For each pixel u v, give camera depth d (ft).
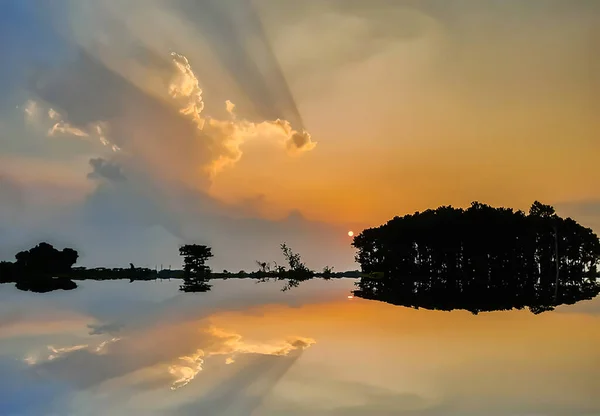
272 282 164.66
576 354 37.65
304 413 24.39
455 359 35.88
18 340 46.98
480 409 24.72
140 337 47.80
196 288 132.26
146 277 209.15
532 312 68.08
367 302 85.20
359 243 200.85
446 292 114.01
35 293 118.01
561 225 160.56
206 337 46.93
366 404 25.62
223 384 29.81
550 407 24.94
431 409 24.79
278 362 35.53
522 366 33.65
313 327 52.95
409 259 193.06
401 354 37.96
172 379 30.83
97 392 28.43
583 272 185.78
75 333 51.19
